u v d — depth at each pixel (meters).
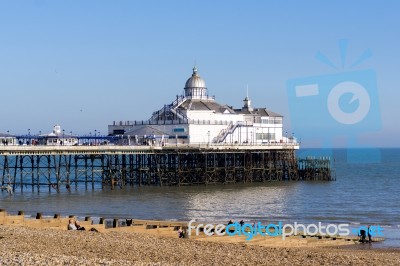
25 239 39.88
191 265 33.06
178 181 111.69
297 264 35.41
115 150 104.38
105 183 110.38
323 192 106.88
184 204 84.00
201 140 127.94
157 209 78.50
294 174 134.50
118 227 48.94
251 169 122.38
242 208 80.81
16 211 74.56
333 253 41.09
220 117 132.88
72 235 42.28
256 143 128.25
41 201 86.56
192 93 137.12
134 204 83.62
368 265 36.09
